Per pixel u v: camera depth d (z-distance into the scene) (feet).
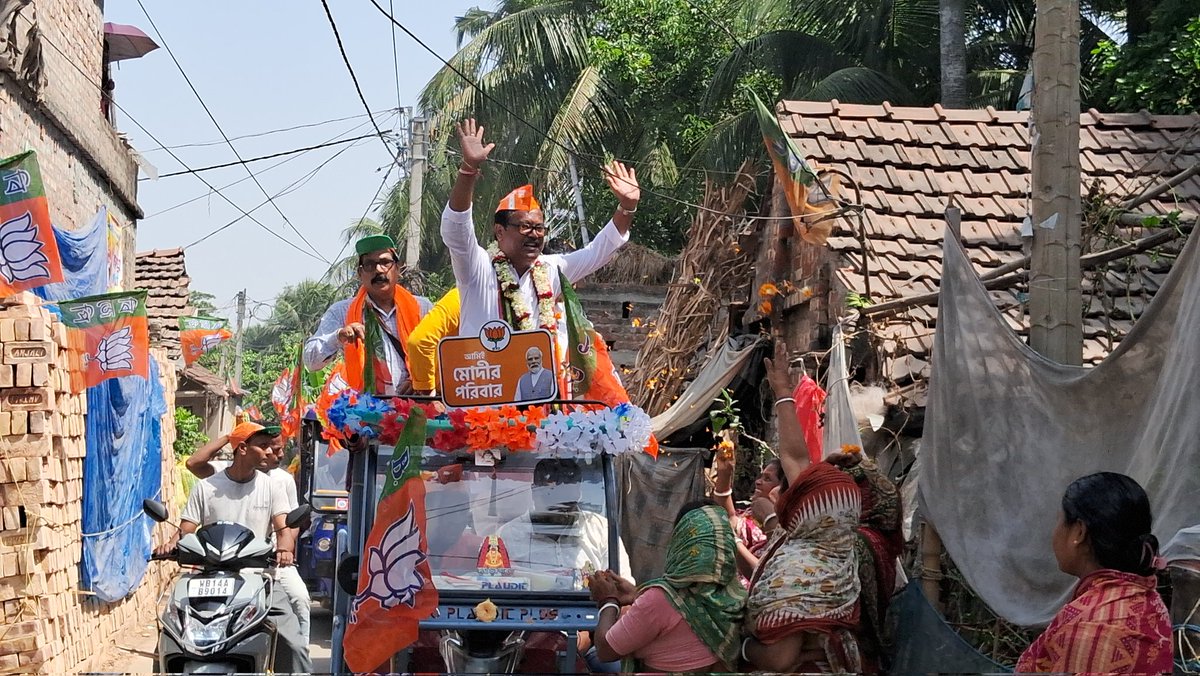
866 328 29.19
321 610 42.91
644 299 62.90
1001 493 20.47
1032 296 22.00
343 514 37.88
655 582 15.34
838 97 59.47
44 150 41.50
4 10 32.68
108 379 31.81
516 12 86.02
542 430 18.43
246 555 22.48
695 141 75.36
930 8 65.51
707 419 43.19
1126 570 12.14
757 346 37.68
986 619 22.12
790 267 38.27
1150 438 17.83
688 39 79.05
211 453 24.63
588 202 82.33
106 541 32.50
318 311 163.43
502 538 18.26
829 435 26.45
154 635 35.96
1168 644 11.86
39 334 26.03
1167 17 48.96
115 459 33.78
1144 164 38.29
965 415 21.21
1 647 24.84
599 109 76.28
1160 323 18.58
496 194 80.79
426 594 16.02
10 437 25.66
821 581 14.49
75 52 45.96
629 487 39.91
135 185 58.29
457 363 18.48
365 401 18.51
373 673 16.08
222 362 140.67
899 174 37.17
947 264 22.26
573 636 17.47
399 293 22.52
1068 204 21.80
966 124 40.16
